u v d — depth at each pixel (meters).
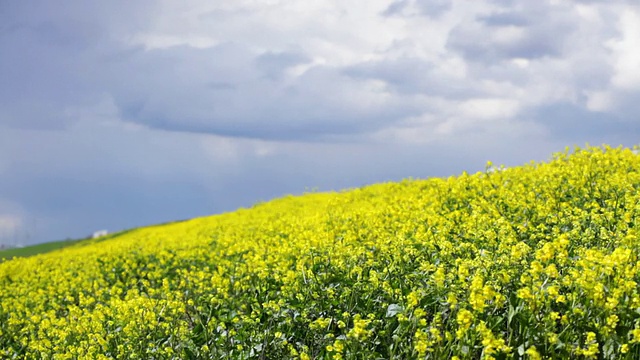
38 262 21.09
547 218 10.70
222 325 8.74
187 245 18.41
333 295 8.74
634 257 7.07
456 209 13.30
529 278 6.84
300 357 7.51
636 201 10.90
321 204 25.00
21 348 11.93
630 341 6.05
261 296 9.90
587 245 8.74
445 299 7.46
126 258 17.47
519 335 6.73
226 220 28.38
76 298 15.23
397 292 8.03
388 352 7.14
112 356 9.48
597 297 6.39
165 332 9.36
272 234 16.33
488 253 8.71
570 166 14.24
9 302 15.44
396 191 20.20
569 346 6.16
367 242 10.84
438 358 6.48
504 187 13.73
